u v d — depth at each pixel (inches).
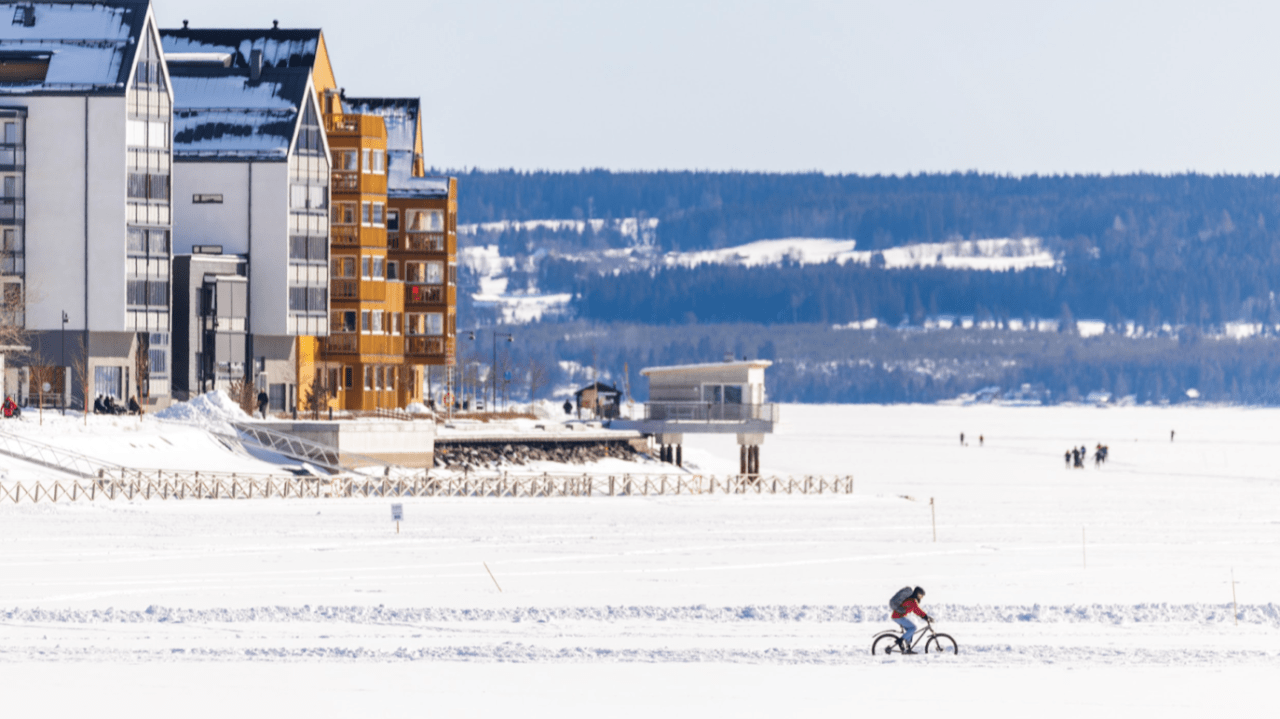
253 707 4626.0
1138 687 5032.0
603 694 4852.4
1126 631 6136.8
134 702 4662.9
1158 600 7096.5
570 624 6151.6
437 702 4712.1
